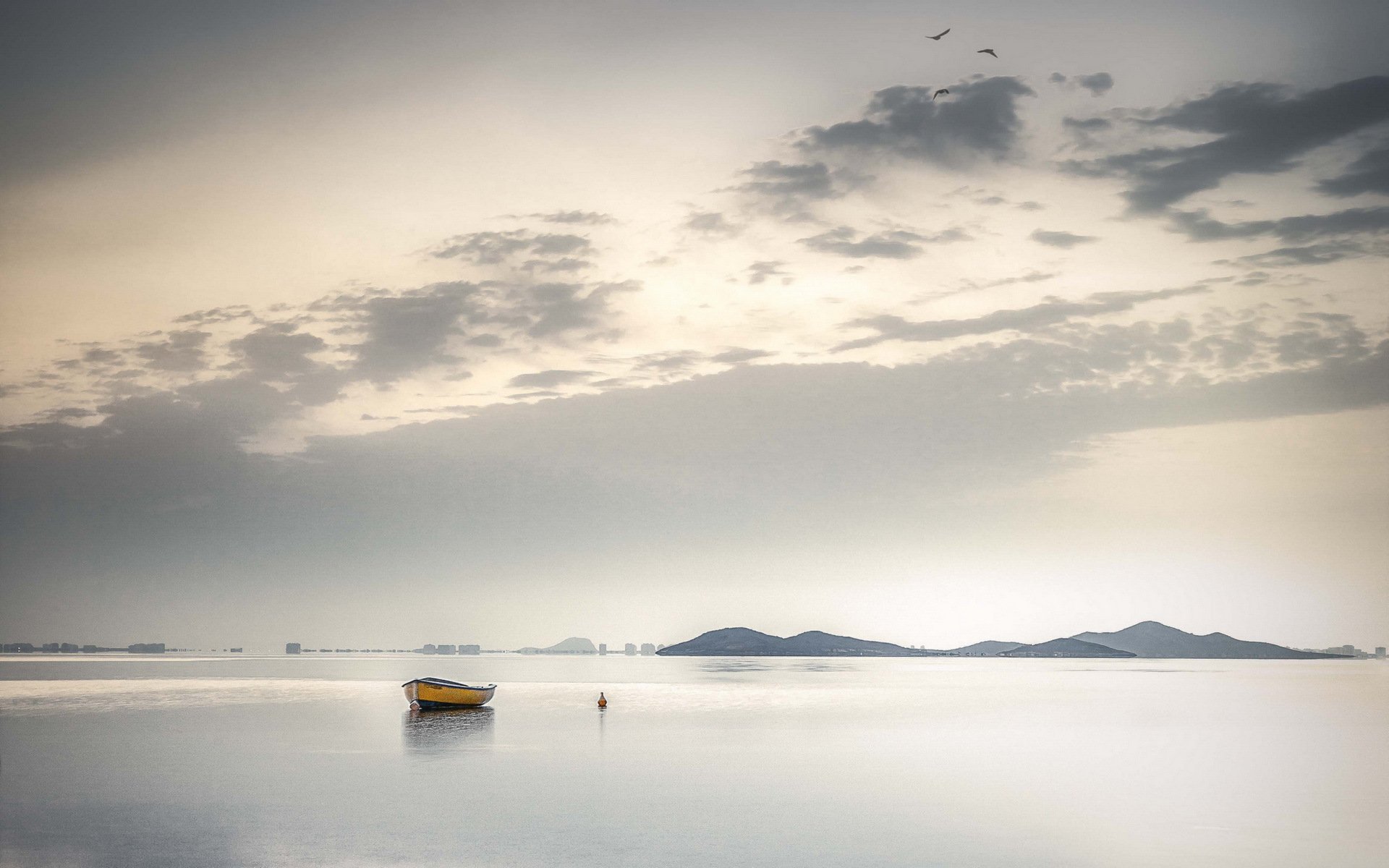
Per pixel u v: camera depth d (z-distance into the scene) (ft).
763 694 429.79
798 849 114.32
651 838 119.65
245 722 276.00
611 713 309.83
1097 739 227.61
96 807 140.97
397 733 243.60
